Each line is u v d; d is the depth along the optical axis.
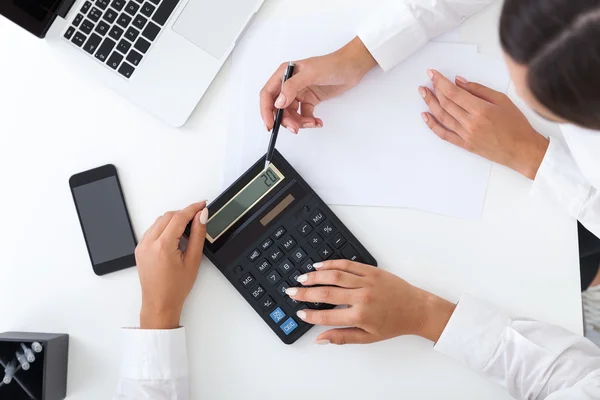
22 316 0.69
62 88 0.71
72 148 0.71
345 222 0.69
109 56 0.70
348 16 0.71
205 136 0.70
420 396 0.67
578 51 0.41
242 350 0.68
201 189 0.70
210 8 0.69
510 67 0.48
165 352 0.65
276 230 0.67
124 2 0.69
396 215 0.69
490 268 0.68
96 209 0.70
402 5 0.66
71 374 0.68
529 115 0.69
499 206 0.68
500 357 0.64
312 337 0.68
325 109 0.70
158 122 0.71
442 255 0.68
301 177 0.68
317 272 0.65
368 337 0.65
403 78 0.70
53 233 0.70
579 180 0.65
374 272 0.65
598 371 0.62
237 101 0.70
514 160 0.67
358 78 0.69
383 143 0.69
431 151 0.69
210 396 0.68
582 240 0.69
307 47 0.70
